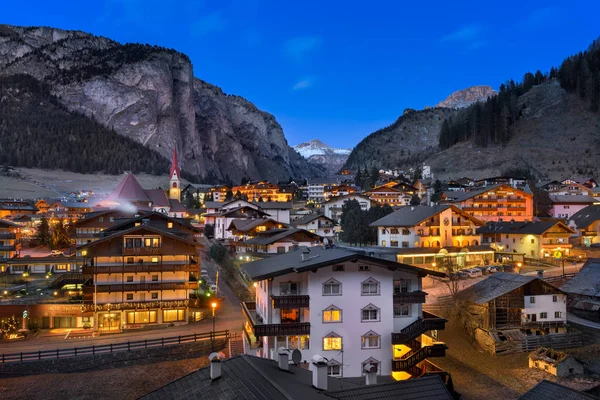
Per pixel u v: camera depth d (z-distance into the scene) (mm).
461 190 177500
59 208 143125
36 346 51531
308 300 41688
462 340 53688
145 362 49969
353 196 152000
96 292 58062
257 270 46625
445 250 88188
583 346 52125
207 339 53438
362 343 42375
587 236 111750
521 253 96125
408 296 43656
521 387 42656
